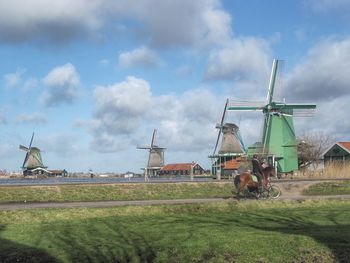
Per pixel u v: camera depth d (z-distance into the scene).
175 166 112.19
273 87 66.38
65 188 28.20
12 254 11.91
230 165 73.88
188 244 12.52
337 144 69.38
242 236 13.24
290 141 66.25
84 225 15.95
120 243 12.96
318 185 34.09
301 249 11.99
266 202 22.91
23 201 25.03
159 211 19.98
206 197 27.66
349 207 21.97
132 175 98.69
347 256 11.70
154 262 11.52
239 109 66.44
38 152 106.12
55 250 12.29
